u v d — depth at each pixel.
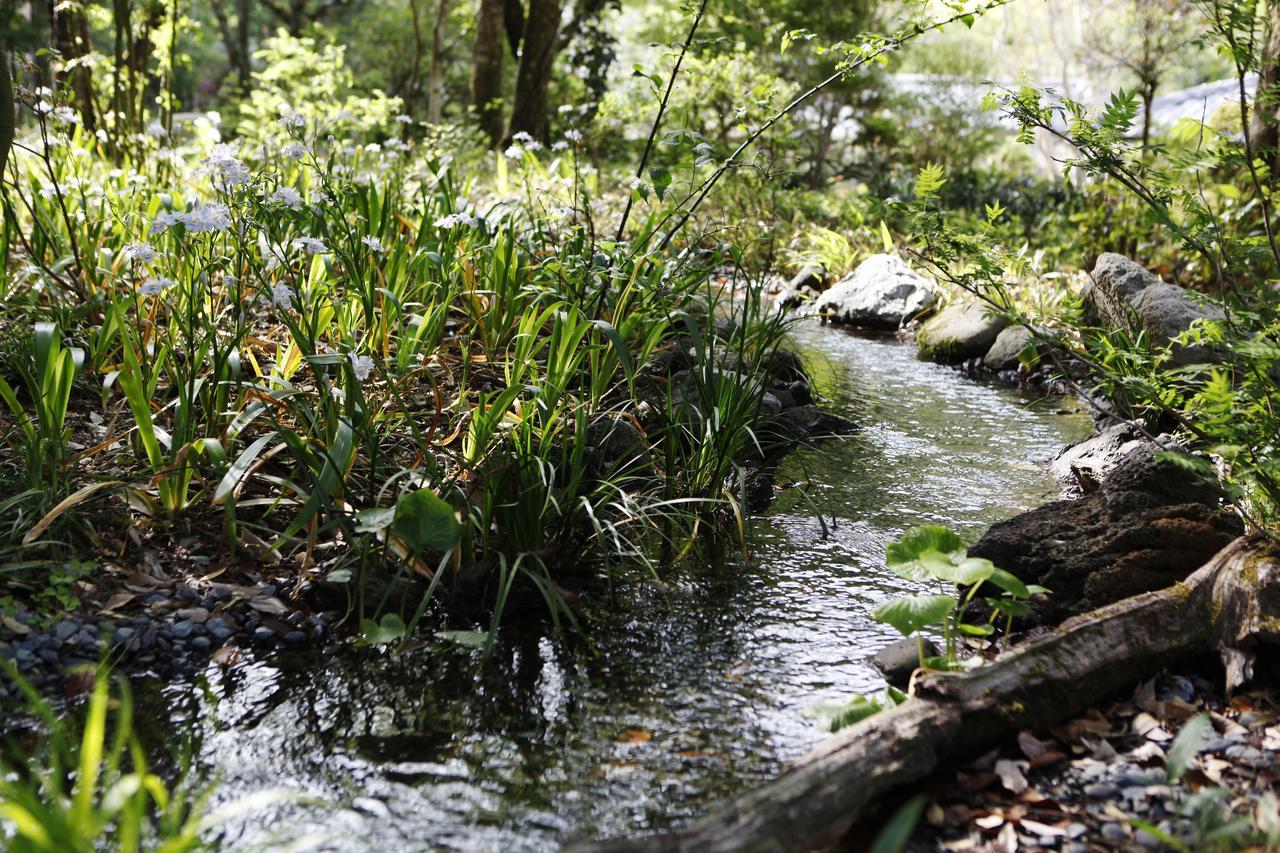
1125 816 2.52
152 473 3.77
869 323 8.88
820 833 2.33
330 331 4.75
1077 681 2.96
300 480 3.99
